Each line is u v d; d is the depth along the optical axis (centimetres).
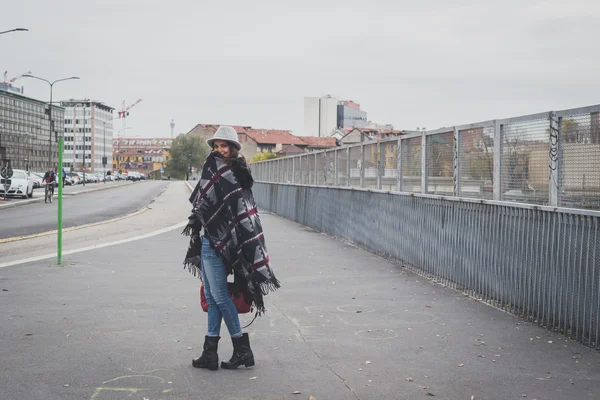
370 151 1410
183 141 16312
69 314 702
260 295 502
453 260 916
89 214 2564
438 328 659
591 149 614
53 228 1895
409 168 1156
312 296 830
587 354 563
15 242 1474
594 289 584
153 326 652
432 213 1005
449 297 834
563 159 664
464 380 490
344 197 1600
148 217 2405
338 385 476
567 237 631
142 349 566
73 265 1074
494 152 817
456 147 945
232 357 518
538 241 687
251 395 453
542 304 677
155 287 875
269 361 537
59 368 508
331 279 973
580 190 632
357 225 1473
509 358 550
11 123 13000
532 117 728
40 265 1070
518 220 734
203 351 517
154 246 1375
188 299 794
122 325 654
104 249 1315
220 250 493
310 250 1363
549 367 525
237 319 515
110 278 947
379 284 933
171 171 16425
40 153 14638
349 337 620
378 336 623
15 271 1004
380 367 522
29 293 821
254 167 3631
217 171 496
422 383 482
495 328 660
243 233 495
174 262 1124
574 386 477
